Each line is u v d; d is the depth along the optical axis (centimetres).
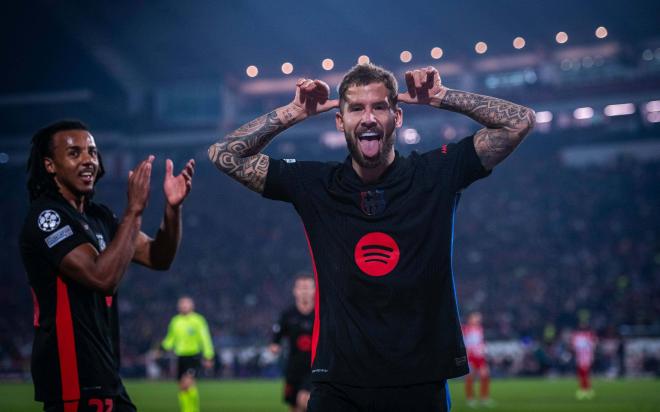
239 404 1636
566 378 2705
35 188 391
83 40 4572
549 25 4416
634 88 4234
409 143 4597
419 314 340
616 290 3350
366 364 335
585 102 4359
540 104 4456
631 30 4312
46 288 366
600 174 4269
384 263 342
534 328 3070
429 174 355
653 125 4291
